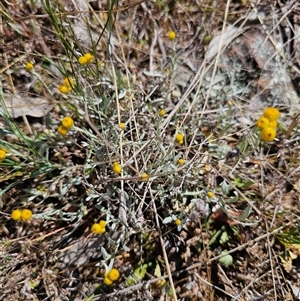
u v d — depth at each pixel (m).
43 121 0.42
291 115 0.45
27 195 0.39
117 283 0.38
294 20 0.49
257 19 0.49
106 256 0.35
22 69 0.43
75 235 0.40
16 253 0.39
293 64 0.48
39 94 0.43
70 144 0.40
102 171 0.37
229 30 0.48
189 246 0.40
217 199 0.36
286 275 0.39
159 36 0.47
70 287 0.38
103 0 0.47
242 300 0.38
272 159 0.42
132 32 0.47
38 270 0.38
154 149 0.38
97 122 0.41
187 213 0.37
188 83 0.46
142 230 0.37
